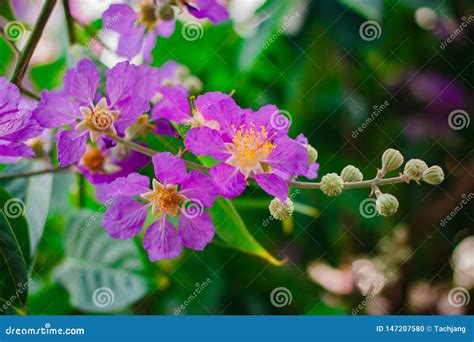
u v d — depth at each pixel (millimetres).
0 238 388
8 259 390
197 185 371
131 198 378
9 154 365
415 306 545
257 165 364
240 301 500
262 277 507
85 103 365
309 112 499
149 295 481
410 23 501
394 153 375
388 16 490
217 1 419
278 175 372
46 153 424
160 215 376
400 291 543
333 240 521
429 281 550
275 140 367
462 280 551
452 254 547
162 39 470
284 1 463
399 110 518
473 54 515
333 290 532
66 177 445
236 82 479
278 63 486
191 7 412
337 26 475
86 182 446
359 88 509
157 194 375
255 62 479
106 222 377
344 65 497
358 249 531
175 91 383
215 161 396
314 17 471
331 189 370
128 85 369
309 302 518
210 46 475
